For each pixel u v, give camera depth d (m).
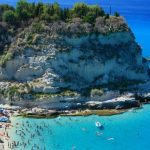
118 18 197.50
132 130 153.62
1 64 177.62
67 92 169.88
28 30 186.88
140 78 189.25
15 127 152.00
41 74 175.25
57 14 193.00
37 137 145.62
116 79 184.00
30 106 165.62
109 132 151.25
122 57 188.00
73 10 197.12
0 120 155.62
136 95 177.12
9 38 190.25
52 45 179.88
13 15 196.75
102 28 189.50
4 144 139.50
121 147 141.38
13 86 170.12
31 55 178.50
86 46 184.25
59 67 177.12
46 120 157.75
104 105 169.12
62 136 147.00
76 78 177.62
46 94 167.50
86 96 170.62
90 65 180.62
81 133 149.62
